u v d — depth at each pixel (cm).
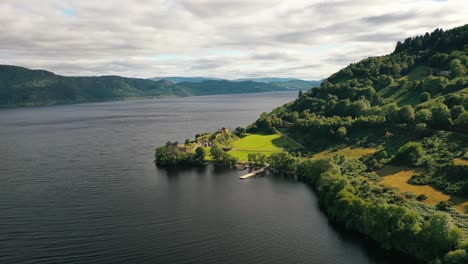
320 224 13350
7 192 17125
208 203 15825
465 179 13225
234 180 19700
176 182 19225
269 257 11012
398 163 16675
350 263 10575
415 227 10612
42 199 16150
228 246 11712
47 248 11506
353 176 16625
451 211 11588
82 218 13950
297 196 16725
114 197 16562
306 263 10644
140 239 12188
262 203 15788
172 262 10731
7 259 10800
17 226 13150
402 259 10581
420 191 13562
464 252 9031
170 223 13538
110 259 10862
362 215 12238
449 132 17250
